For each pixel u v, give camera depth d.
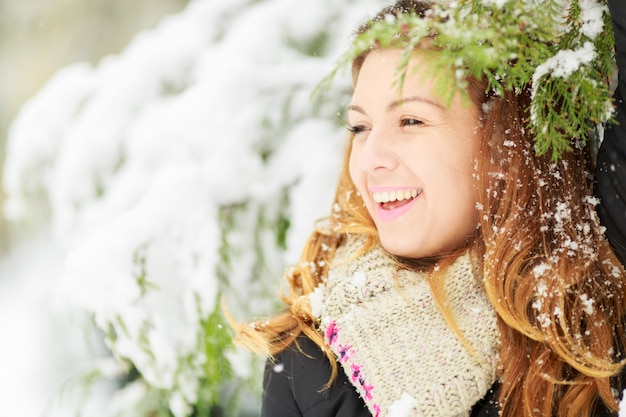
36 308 3.83
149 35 2.36
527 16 1.12
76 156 2.14
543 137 1.26
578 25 1.17
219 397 2.19
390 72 1.32
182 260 1.83
